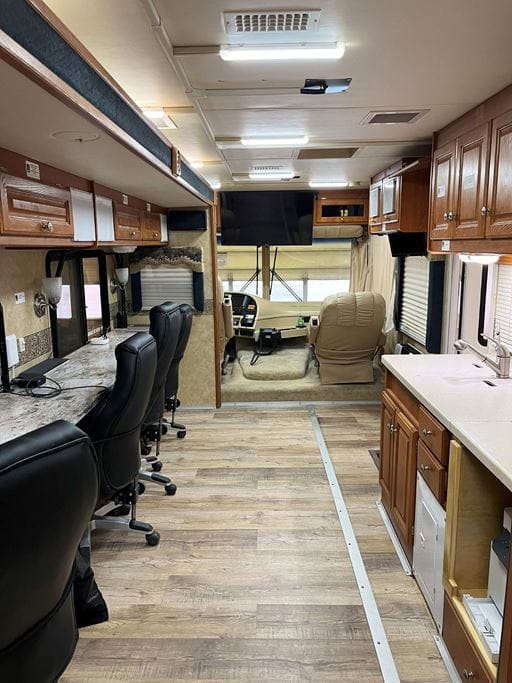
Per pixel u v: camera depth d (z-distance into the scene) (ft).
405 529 8.14
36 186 6.87
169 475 11.57
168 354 10.39
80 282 11.97
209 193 14.82
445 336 13.15
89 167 7.61
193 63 6.31
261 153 12.19
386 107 8.16
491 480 5.84
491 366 8.34
